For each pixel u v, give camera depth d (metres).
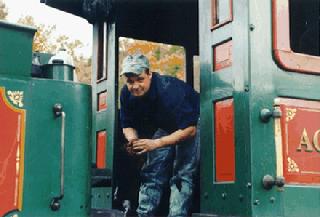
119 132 3.48
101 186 3.38
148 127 3.25
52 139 2.26
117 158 3.45
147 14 3.77
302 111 2.54
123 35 3.65
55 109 2.28
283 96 2.49
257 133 2.38
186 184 3.12
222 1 2.64
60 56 2.56
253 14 2.45
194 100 3.17
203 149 2.66
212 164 2.58
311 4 3.10
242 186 2.37
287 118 2.48
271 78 2.46
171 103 3.07
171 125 3.13
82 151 2.36
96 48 3.75
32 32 2.24
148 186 3.27
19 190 2.14
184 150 3.16
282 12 2.53
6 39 2.17
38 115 2.24
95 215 2.62
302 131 2.53
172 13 3.85
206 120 2.65
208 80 2.66
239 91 2.44
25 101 2.21
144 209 3.25
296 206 2.45
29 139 2.20
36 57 2.73
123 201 3.44
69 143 2.33
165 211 3.34
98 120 3.66
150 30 3.81
